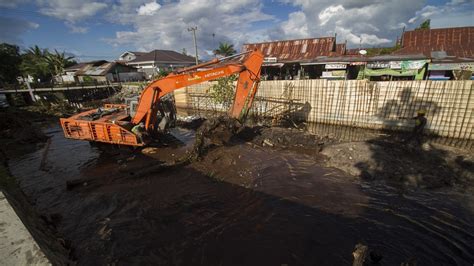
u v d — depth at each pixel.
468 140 13.58
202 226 6.74
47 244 4.61
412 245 5.89
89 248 6.09
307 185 8.74
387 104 15.62
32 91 27.69
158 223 6.95
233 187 8.75
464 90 13.21
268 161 10.88
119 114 13.37
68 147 14.30
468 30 24.36
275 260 5.53
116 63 42.81
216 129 12.73
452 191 8.09
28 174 10.70
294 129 15.78
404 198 7.82
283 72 29.72
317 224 6.68
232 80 21.45
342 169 9.90
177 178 9.52
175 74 11.41
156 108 11.95
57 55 49.38
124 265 5.56
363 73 20.56
